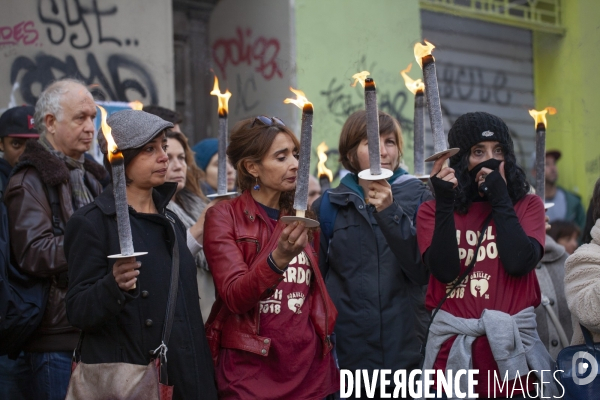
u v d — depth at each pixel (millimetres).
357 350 3359
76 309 2518
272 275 2621
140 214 2686
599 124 7414
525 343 2869
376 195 3059
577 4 7367
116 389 2520
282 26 6629
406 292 3410
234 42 7027
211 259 2875
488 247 2934
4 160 3887
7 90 5410
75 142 3426
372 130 2541
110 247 2615
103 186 3643
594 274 2990
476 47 7828
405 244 3094
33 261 3119
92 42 5715
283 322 2859
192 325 2707
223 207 2955
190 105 7059
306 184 2480
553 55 7539
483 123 2975
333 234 3471
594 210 3279
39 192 3238
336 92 6801
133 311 2605
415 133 3197
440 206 2842
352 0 6871
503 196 2877
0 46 5395
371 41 6953
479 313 2900
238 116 7055
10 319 3072
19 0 5453
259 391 2801
